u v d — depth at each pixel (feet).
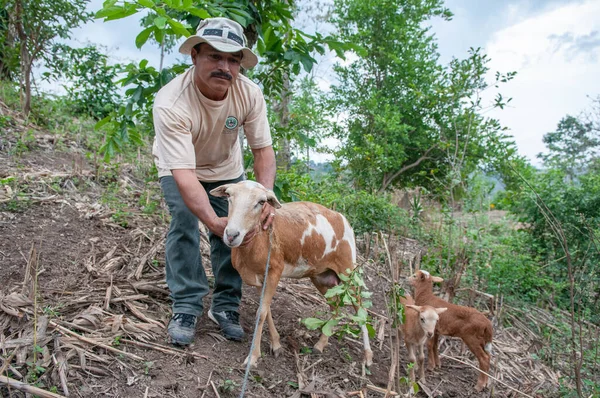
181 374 10.67
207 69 10.55
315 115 37.96
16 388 9.04
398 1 48.88
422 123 46.32
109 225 17.51
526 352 18.06
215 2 14.17
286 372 11.83
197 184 10.59
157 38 14.05
